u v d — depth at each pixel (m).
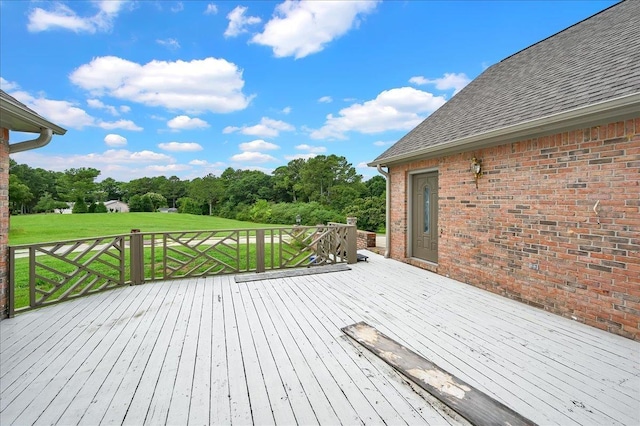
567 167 3.58
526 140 4.05
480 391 2.18
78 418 1.90
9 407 1.99
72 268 7.19
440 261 5.61
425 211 6.27
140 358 2.64
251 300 4.19
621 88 3.04
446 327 3.30
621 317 3.11
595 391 2.20
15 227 17.28
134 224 19.83
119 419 1.90
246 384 2.27
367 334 3.11
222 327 3.29
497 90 5.73
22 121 3.36
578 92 3.58
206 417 1.92
